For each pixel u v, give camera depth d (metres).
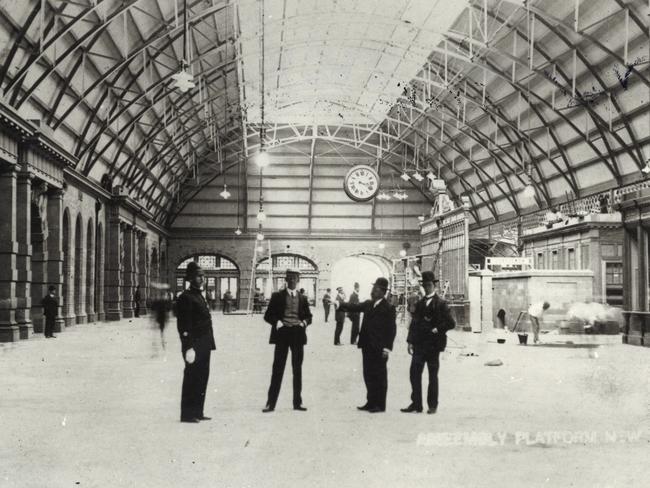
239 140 43.25
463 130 36.66
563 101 29.20
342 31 30.53
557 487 5.14
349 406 8.80
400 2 27.34
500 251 41.19
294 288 8.61
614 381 11.35
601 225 27.50
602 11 22.73
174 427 7.34
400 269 48.19
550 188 35.84
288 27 28.98
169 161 39.38
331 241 49.62
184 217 48.75
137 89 27.86
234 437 6.84
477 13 26.62
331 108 42.06
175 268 48.53
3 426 7.40
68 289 26.30
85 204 28.33
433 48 28.77
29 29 17.98
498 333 24.59
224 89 32.50
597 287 27.30
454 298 28.56
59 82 21.92
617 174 29.16
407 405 8.91
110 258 32.06
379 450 6.30
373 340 8.39
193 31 26.08
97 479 5.34
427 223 35.56
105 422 7.63
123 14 21.47
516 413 8.27
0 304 19.27
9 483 5.22
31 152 20.62
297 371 8.49
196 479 5.34
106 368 13.15
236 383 11.01
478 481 5.29
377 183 36.31
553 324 23.58
